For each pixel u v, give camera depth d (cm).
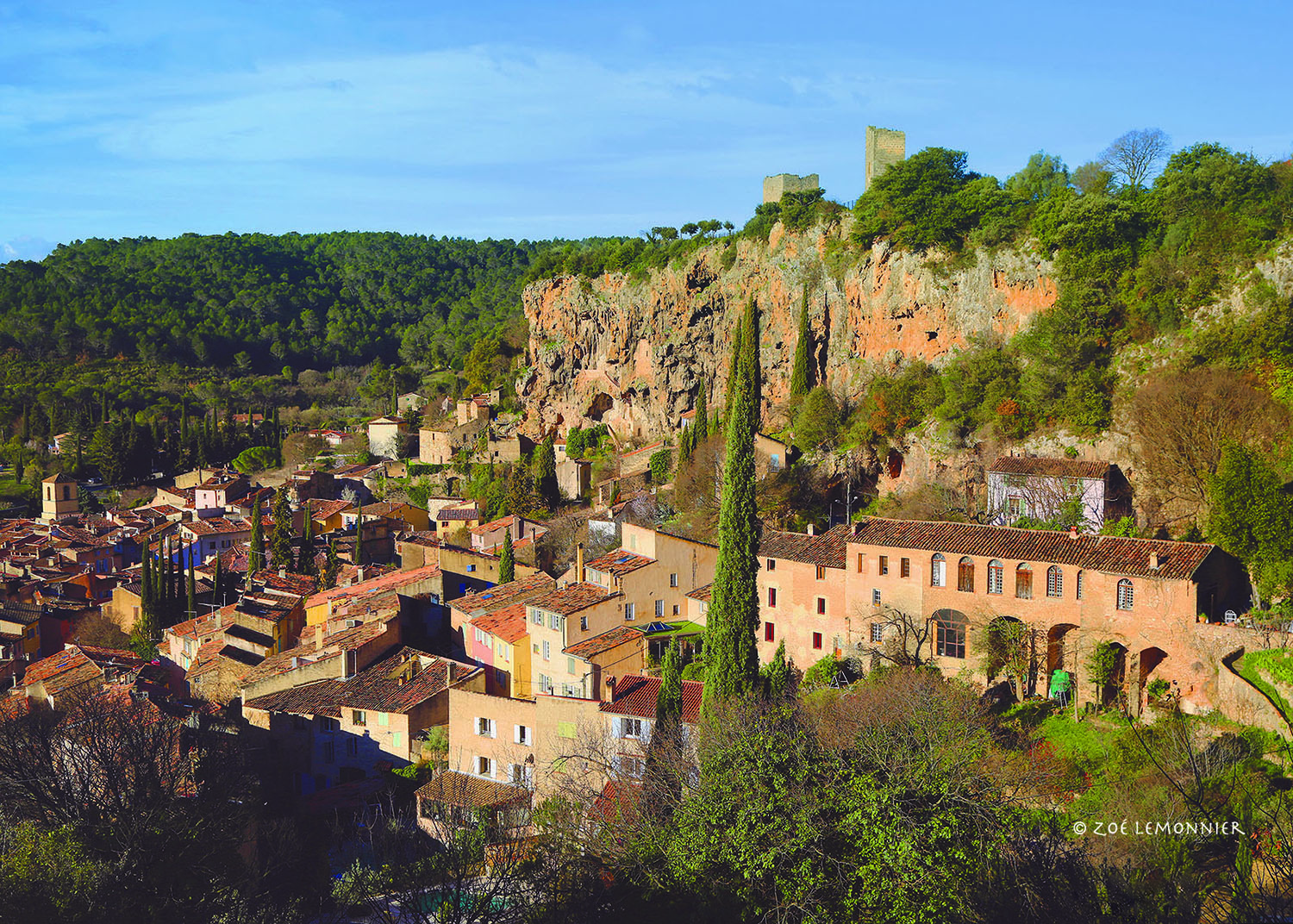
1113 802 4722
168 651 10156
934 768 4216
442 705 7081
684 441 13288
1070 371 9325
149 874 4562
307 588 11831
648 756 5072
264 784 7062
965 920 3466
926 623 6862
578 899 3931
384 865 4712
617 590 7700
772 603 7856
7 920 3575
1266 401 8019
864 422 10962
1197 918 3058
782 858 3891
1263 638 5634
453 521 14950
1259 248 9175
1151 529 7925
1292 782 4800
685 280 15075
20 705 7306
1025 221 10981
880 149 13475
